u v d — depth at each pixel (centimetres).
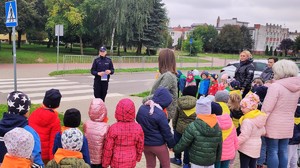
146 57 2602
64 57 2025
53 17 3609
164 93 399
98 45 4262
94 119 377
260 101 541
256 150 442
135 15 3688
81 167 287
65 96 1134
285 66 448
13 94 317
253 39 10256
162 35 4538
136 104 1049
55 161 291
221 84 834
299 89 452
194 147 383
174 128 483
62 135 296
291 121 459
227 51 9075
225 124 418
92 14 3659
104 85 838
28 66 2273
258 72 1264
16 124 306
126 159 354
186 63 3441
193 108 462
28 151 262
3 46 4244
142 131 368
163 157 397
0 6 2461
